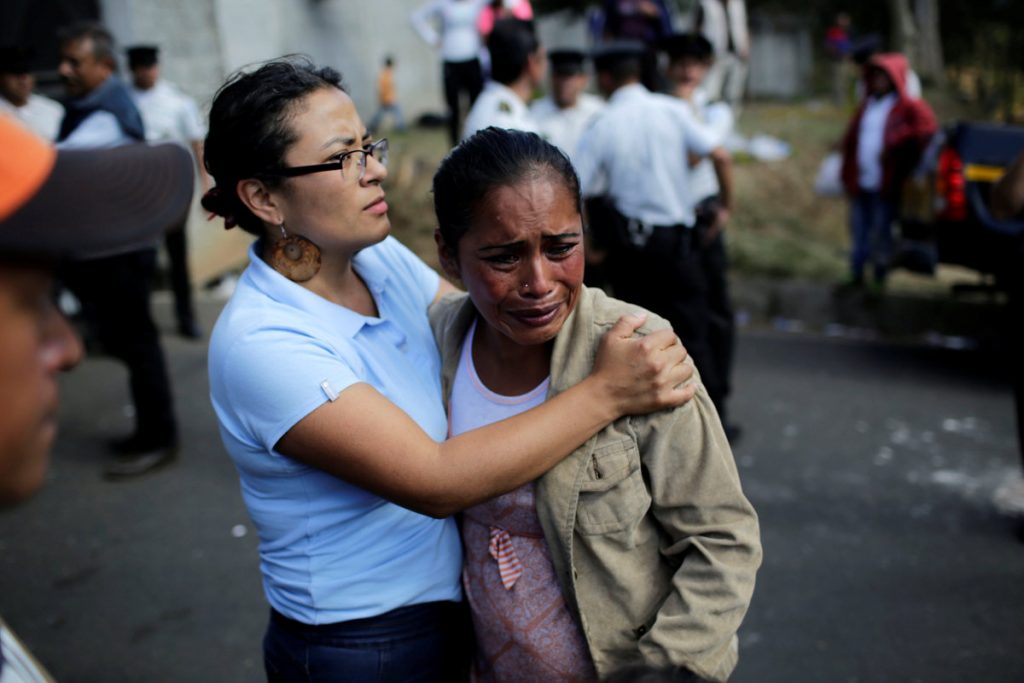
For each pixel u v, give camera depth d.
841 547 3.27
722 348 4.09
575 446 1.30
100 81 3.79
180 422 4.46
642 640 1.32
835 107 11.52
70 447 4.25
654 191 3.54
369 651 1.45
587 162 3.62
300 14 8.38
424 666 1.51
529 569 1.42
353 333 1.43
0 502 0.75
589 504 1.34
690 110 4.03
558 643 1.42
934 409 4.45
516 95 3.72
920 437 4.16
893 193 5.69
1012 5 10.75
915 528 3.38
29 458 0.75
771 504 3.61
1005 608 2.88
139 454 4.03
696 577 1.32
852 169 5.96
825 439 4.18
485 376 1.47
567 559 1.35
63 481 3.93
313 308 1.40
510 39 3.64
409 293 1.64
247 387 1.33
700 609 1.29
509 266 1.27
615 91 3.72
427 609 1.50
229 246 6.91
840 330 5.73
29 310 0.73
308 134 1.35
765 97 13.00
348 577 1.43
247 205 1.40
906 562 3.16
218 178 1.41
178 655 2.80
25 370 0.72
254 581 3.18
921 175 4.94
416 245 6.54
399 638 1.47
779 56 13.42
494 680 1.52
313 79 1.39
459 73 7.71
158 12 6.62
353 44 9.65
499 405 1.45
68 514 3.66
